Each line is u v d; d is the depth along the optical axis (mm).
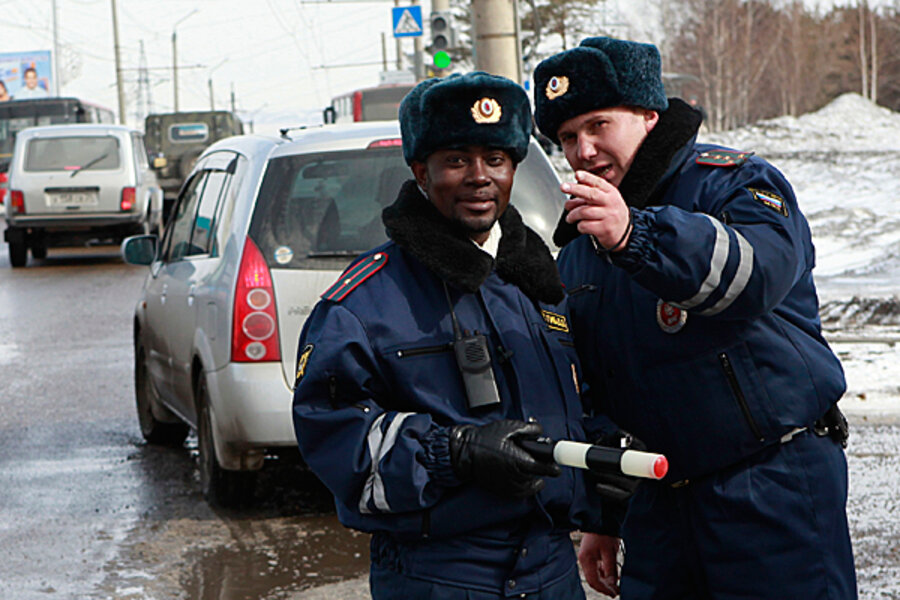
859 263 14422
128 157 19188
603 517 2877
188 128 30703
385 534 2549
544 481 2379
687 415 2781
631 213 2443
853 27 71375
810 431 2787
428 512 2420
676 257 2412
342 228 5355
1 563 4965
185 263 6277
